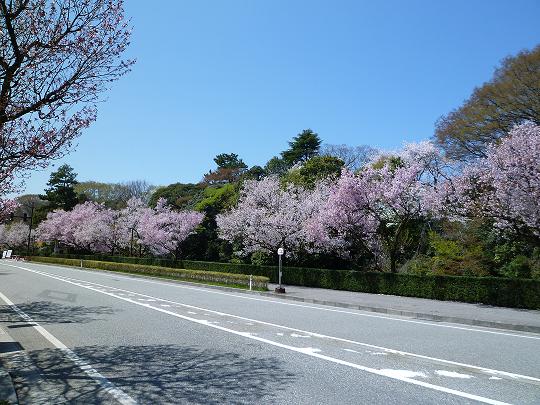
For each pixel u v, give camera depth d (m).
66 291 21.73
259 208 30.44
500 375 6.75
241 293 23.02
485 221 19.84
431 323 13.08
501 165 16.66
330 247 26.59
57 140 7.78
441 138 30.59
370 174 23.91
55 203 73.69
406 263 26.53
